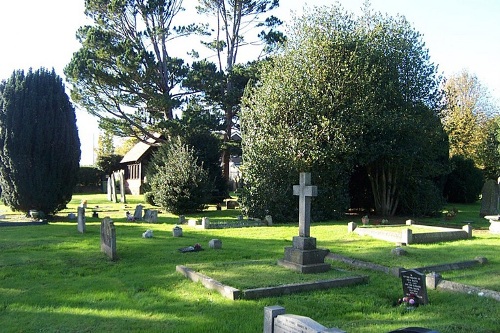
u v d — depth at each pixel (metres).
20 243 13.02
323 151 20.84
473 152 42.62
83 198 39.09
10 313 6.83
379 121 21.17
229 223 18.48
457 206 34.00
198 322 6.36
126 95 29.14
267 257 11.39
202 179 24.77
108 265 10.28
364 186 26.42
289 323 4.50
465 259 11.11
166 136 31.84
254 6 33.69
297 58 22.64
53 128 21.42
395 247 12.72
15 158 20.83
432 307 7.19
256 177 21.05
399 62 23.20
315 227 18.36
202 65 31.23
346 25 23.59
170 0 30.81
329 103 21.41
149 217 20.33
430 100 24.09
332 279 8.45
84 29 29.08
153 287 8.27
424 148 23.14
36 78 21.34
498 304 7.30
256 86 25.53
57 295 7.79
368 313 6.91
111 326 6.22
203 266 9.60
